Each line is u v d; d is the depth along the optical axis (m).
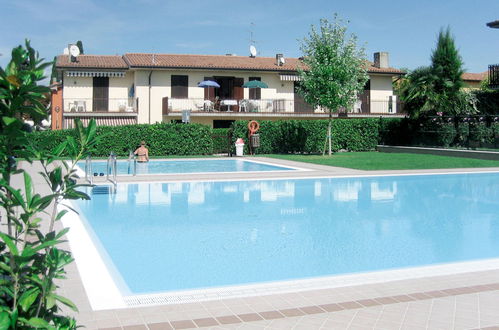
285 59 46.06
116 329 4.74
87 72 37.81
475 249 9.34
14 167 2.93
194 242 9.70
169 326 4.83
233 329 4.78
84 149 3.11
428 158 28.53
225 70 39.84
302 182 18.80
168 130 32.06
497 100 36.00
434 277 6.71
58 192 3.02
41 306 2.86
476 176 20.66
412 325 4.91
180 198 15.20
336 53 28.61
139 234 10.38
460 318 5.11
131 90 39.72
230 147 32.62
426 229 11.12
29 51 2.84
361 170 22.05
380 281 6.51
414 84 34.03
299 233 10.61
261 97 41.66
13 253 2.60
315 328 4.82
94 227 11.10
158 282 7.11
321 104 29.45
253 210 13.34
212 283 7.06
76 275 6.68
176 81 39.38
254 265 8.07
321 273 7.64
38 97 2.79
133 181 17.97
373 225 11.55
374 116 43.34
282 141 33.84
